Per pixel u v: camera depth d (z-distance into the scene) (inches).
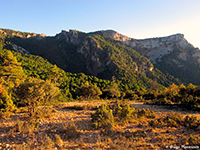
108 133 285.1
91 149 212.1
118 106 461.4
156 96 1291.8
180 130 311.6
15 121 357.1
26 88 405.1
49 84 501.0
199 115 491.5
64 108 637.9
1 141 232.5
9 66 1089.4
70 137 262.8
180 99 853.2
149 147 222.1
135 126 342.3
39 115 405.7
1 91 531.2
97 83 2106.3
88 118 419.2
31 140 234.5
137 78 3627.0
